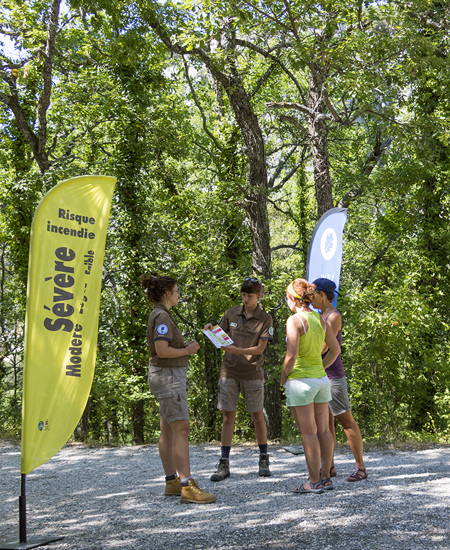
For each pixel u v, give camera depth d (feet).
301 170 64.28
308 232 65.10
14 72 40.27
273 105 36.17
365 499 11.75
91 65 47.96
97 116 48.70
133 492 14.71
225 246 43.65
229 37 34.83
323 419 13.61
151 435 62.90
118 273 48.26
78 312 11.45
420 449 20.84
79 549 9.39
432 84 43.91
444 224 47.14
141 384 44.14
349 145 55.98
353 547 8.61
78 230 11.59
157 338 12.81
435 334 44.93
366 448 21.36
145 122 46.93
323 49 28.58
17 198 44.16
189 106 62.75
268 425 38.86
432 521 9.87
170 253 49.32
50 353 11.00
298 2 27.76
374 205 51.85
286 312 51.90
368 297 35.32
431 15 37.65
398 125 33.63
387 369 32.35
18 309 59.31
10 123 47.93
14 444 25.22
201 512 11.69
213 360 53.06
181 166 53.98
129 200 47.37
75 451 24.12
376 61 29.40
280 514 10.93
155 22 35.40
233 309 16.89
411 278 40.37
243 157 47.93
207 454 21.63
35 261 10.87
